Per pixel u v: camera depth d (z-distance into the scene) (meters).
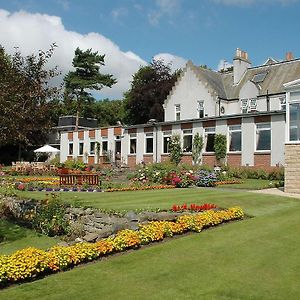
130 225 10.23
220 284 6.84
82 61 60.59
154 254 8.48
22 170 37.00
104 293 6.49
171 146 35.25
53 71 11.95
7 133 10.55
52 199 13.39
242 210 12.59
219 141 31.47
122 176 30.47
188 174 23.31
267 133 28.84
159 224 9.91
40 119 11.58
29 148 58.66
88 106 66.00
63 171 28.70
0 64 10.79
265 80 39.53
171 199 15.68
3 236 11.44
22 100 10.93
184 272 7.43
